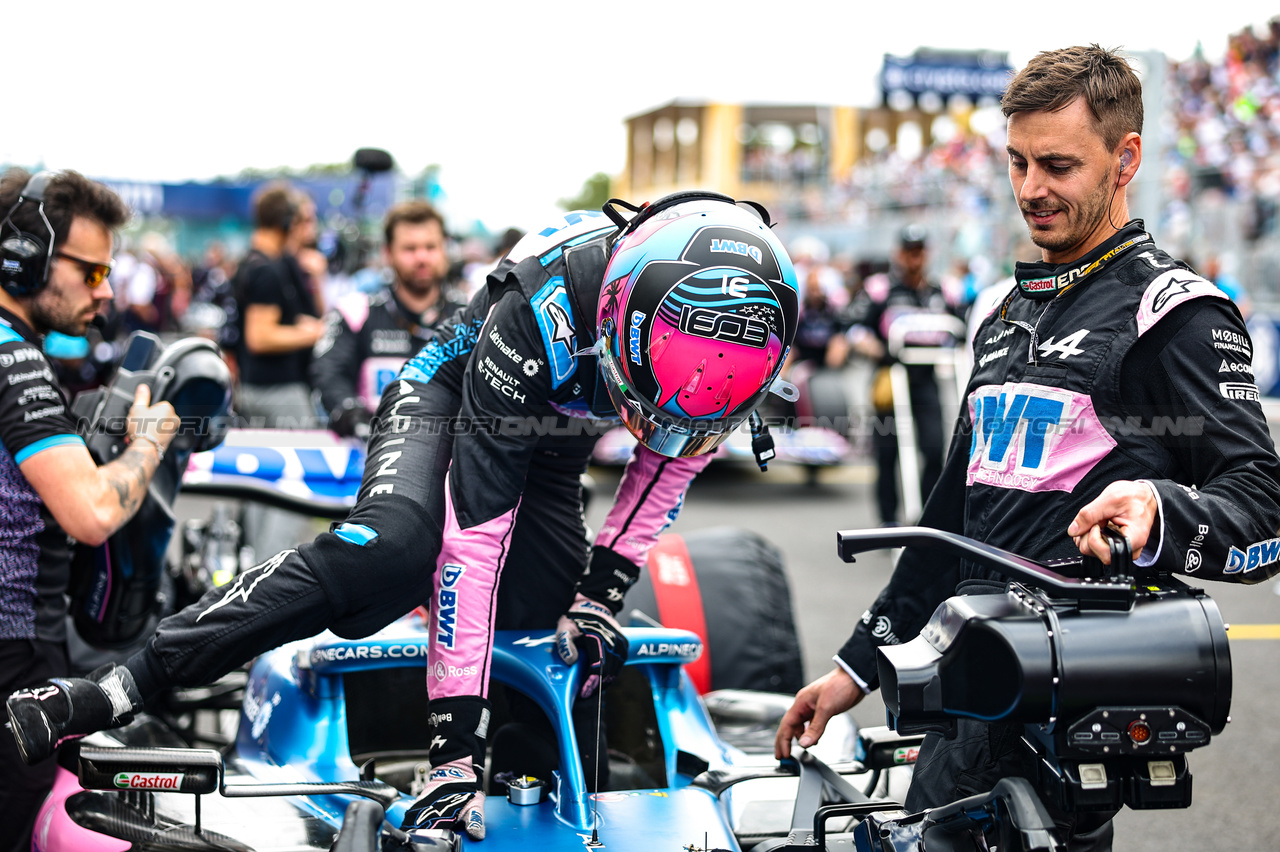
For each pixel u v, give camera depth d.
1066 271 1.81
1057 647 1.52
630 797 2.05
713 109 26.05
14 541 2.39
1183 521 1.57
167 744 2.76
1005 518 1.83
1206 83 19.58
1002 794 1.59
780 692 3.03
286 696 2.51
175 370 2.63
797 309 1.83
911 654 1.63
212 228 24.36
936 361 6.82
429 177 10.18
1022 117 1.81
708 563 3.15
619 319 1.80
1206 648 1.53
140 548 2.58
